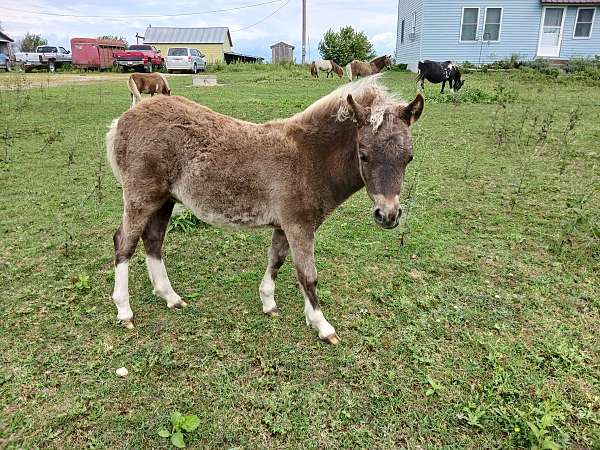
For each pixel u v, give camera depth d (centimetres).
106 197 648
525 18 2198
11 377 309
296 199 334
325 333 354
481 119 1170
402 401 296
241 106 1295
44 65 3272
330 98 331
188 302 408
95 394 297
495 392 302
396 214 285
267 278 387
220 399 296
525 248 502
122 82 2166
